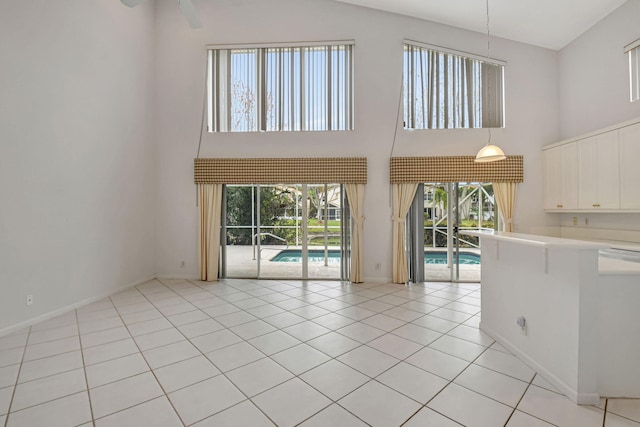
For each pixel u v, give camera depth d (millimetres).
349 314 3438
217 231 5047
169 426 1642
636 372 1898
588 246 1790
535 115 4824
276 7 4961
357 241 4895
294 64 5039
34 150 3139
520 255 2424
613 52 3893
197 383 2057
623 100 3773
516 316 2465
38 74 3172
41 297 3213
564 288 1965
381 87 4898
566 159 4285
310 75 5023
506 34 4754
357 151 4938
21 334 2869
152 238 5090
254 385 2031
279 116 5047
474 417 1715
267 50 5066
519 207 4812
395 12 4840
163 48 5098
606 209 3654
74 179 3605
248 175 4961
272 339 2762
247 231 5570
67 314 3422
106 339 2762
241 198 5504
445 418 1706
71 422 1675
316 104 5012
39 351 2521
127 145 4480
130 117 4531
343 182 4879
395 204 4871
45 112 3250
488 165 4719
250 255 5598
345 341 2723
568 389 1907
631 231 3678
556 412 1763
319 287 4645
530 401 1868
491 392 1958
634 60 3662
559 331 2004
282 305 3764
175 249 5145
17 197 2982
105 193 4082
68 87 3514
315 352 2506
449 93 4934
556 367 2025
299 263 5887
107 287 4129
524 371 2223
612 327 1902
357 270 4918
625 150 3412
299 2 4938
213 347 2598
